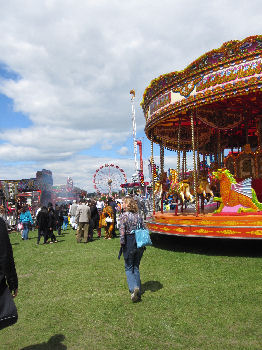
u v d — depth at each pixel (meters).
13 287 3.00
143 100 11.78
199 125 14.18
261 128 13.69
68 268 7.29
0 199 21.41
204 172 13.79
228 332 3.59
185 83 9.01
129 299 4.93
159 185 11.93
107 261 7.77
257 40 7.43
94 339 3.68
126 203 5.16
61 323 4.21
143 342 3.51
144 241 4.81
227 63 7.98
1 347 3.63
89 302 4.91
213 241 9.79
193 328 3.76
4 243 2.88
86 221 11.73
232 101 11.27
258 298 4.57
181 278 5.81
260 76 7.48
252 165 12.13
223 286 5.18
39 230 12.40
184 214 10.34
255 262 6.67
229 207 9.18
